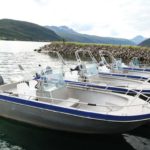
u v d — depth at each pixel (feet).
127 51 140.05
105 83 42.52
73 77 41.32
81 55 147.13
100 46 157.69
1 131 28.45
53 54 153.79
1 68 75.61
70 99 31.60
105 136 26.68
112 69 52.42
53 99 27.12
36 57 126.82
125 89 35.86
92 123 24.56
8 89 33.09
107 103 30.01
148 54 129.59
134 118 23.75
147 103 26.78
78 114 24.38
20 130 28.86
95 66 44.52
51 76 30.73
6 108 29.27
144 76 48.21
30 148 24.79
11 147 25.00
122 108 25.98
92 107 30.25
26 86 30.53
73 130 26.48
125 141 26.27
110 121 23.75
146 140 26.61
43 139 26.66
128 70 54.95
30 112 27.40
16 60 104.42
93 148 24.72
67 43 187.73
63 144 25.58
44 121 27.22
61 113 25.17
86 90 31.63
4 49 179.83
